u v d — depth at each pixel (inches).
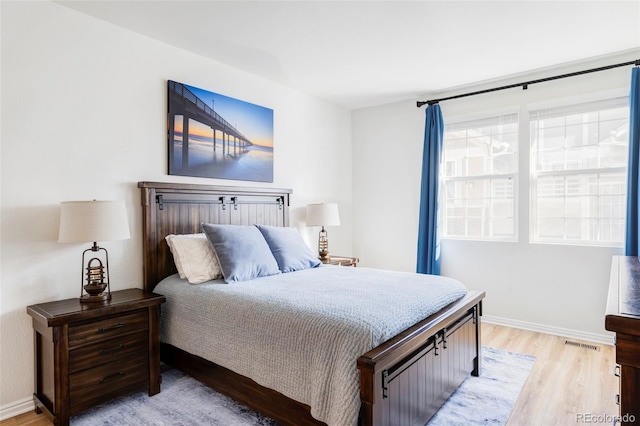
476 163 160.1
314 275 113.1
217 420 83.1
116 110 105.5
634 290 53.6
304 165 168.1
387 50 121.7
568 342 131.3
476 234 160.2
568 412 85.7
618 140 130.3
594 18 101.3
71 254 96.7
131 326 91.0
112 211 89.4
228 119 135.0
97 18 101.2
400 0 92.3
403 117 179.0
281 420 75.4
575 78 135.7
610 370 107.7
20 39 88.1
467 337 99.0
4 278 86.1
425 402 78.2
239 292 90.7
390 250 184.2
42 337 86.4
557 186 141.9
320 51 122.8
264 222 147.1
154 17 100.8
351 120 195.2
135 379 91.2
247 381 82.3
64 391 79.4
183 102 121.0
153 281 110.9
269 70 139.6
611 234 132.0
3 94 85.7
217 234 110.3
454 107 163.9
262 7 95.5
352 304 77.6
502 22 103.4
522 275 147.2
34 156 90.4
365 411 60.9
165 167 117.3
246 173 141.2
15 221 87.6
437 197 161.9
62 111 95.0
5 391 85.9
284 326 74.5
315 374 68.0
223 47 119.7
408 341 68.8
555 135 142.1
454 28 107.0
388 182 184.2
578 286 135.9
